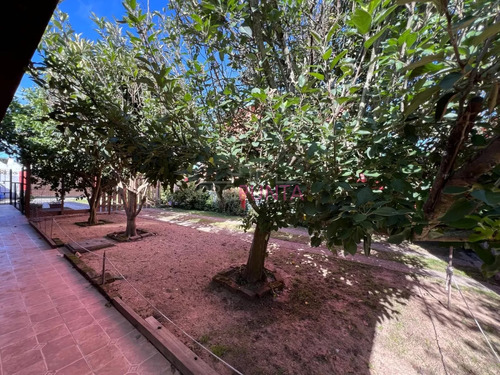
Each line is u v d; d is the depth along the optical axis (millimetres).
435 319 2867
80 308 2828
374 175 1551
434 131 1798
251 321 2695
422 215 963
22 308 2770
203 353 2195
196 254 4852
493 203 558
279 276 3682
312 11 2652
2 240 5277
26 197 7812
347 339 2482
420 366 2180
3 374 1891
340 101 1389
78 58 2414
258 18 2094
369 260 4781
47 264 4070
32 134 6680
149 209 11203
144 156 1926
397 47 1508
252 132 2438
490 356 2318
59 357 2088
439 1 563
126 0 1761
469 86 643
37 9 724
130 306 2859
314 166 1792
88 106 1847
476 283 3904
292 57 2664
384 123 1728
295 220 2242
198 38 2363
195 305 2967
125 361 2084
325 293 3400
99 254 4613
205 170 1799
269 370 2051
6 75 1016
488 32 547
